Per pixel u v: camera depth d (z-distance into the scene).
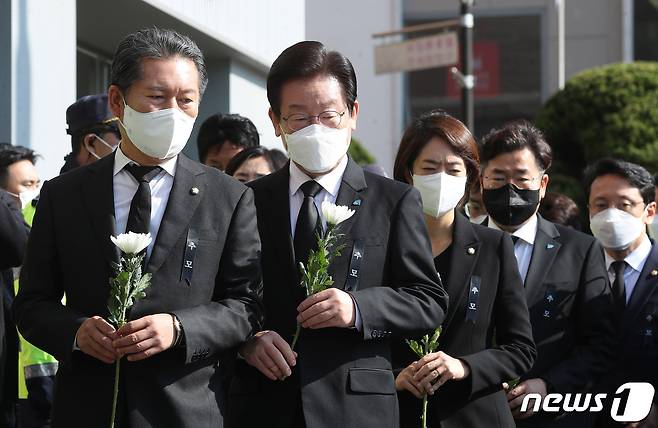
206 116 12.00
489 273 5.66
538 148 6.42
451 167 5.65
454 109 24.77
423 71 24.78
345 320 4.61
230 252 4.66
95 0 9.53
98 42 11.30
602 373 6.27
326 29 23.92
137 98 4.50
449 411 5.44
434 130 5.68
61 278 4.68
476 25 25.30
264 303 4.94
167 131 4.49
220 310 4.50
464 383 5.40
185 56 4.59
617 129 16.91
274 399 4.88
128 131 4.55
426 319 4.80
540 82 25.11
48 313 4.50
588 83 17.28
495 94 25.27
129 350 4.26
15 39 8.05
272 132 13.41
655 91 17.08
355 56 23.94
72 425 4.48
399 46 13.58
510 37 25.19
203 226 4.61
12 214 6.25
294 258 4.91
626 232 7.06
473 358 5.39
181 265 4.54
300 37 13.70
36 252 4.64
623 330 6.98
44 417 6.86
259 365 4.67
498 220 6.42
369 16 23.83
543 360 6.21
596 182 7.22
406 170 5.77
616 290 7.11
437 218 5.70
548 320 6.24
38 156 8.05
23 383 7.03
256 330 4.73
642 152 16.78
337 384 4.74
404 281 4.90
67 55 8.73
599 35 24.95
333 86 4.87
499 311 5.71
